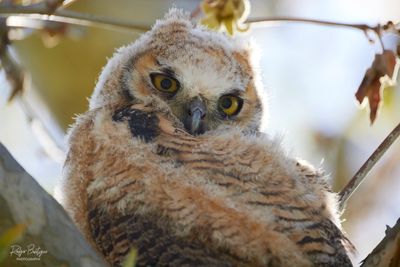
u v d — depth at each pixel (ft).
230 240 31.48
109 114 37.27
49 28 44.45
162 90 41.91
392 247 29.22
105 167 34.19
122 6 61.21
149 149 33.99
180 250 31.91
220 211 31.91
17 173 27.48
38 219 27.40
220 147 33.81
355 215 51.13
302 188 33.19
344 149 53.52
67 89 59.57
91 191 34.32
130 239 32.68
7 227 27.02
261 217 31.83
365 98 36.01
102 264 27.73
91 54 59.77
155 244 32.22
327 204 34.22
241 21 40.40
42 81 59.47
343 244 33.76
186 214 32.09
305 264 31.45
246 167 33.06
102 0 61.05
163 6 61.36
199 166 33.09
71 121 59.26
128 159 33.86
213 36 43.80
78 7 60.44
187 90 41.93
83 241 27.84
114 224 33.19
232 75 43.01
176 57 42.37
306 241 31.76
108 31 59.72
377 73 35.81
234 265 31.55
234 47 44.01
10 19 42.78
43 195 27.68
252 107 43.88
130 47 43.01
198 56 42.60
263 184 32.76
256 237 31.45
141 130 35.35
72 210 35.45
